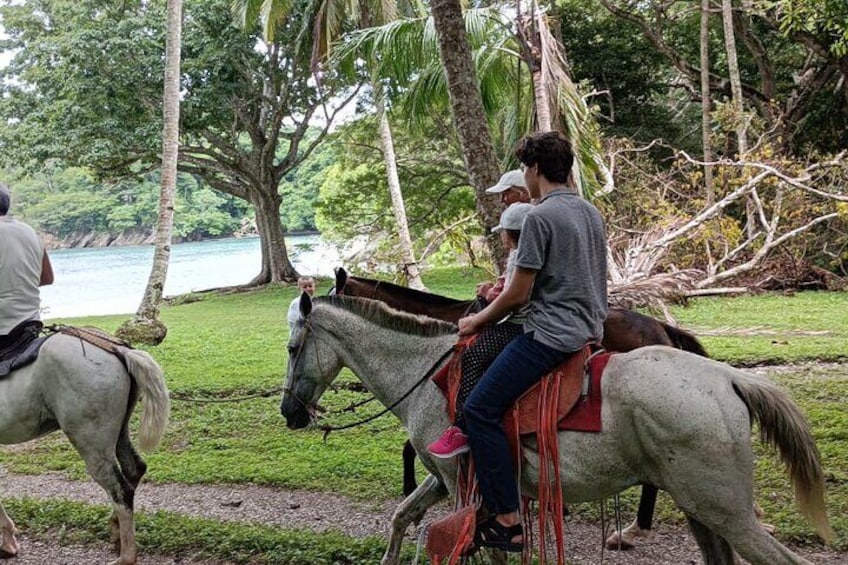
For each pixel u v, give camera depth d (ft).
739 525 11.16
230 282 111.96
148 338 47.93
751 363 34.81
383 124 53.31
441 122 76.54
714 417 11.03
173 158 49.16
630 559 16.39
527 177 12.59
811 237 57.93
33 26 83.61
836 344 37.52
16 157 78.89
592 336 12.07
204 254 166.81
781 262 58.03
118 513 16.93
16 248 17.42
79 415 16.74
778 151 61.41
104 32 75.31
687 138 83.61
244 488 22.16
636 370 11.60
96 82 76.02
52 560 17.60
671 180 57.52
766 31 75.15
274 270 94.68
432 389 13.93
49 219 171.83
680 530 17.75
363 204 90.94
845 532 16.63
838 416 25.76
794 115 71.92
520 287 11.85
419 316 14.60
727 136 68.64
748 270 53.16
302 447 25.77
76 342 17.13
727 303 51.47
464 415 12.28
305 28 61.11
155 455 25.79
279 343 47.91
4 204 17.70
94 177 89.66
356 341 14.93
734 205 60.70
